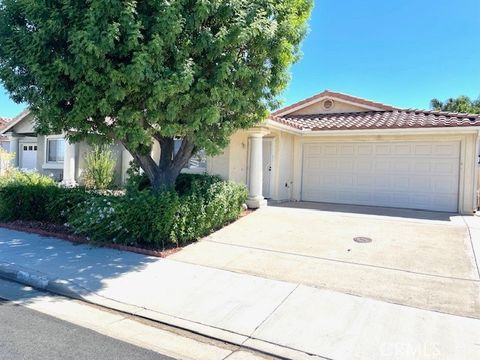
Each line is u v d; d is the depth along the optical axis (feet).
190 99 22.04
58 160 60.18
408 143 42.78
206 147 24.93
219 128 25.98
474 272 20.20
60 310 15.92
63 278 19.11
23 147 66.85
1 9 22.63
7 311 15.62
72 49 19.86
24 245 25.34
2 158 49.26
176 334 13.98
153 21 20.49
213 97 22.21
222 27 21.94
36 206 32.09
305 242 26.58
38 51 20.75
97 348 12.62
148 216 24.48
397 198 43.39
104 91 21.62
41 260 22.07
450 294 17.28
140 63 19.24
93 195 28.40
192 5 21.47
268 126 39.11
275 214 36.42
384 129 40.65
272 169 46.29
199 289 18.02
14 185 33.04
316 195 48.34
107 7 18.95
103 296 17.20
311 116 53.21
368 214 37.29
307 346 12.84
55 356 11.91
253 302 16.51
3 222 31.86
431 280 19.08
